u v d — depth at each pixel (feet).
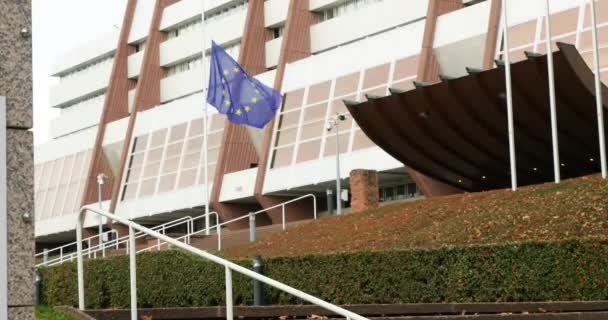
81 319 59.62
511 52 190.19
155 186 262.47
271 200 229.86
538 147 161.58
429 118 157.38
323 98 222.89
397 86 207.21
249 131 245.04
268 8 257.34
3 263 29.14
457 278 77.30
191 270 78.23
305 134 223.10
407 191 216.95
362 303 79.56
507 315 66.95
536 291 76.48
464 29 201.57
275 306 69.67
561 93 143.13
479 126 156.35
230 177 239.91
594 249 76.59
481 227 106.63
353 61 219.41
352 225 136.56
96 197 286.87
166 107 270.05
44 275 78.48
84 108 327.06
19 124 30.01
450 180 180.55
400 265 79.00
